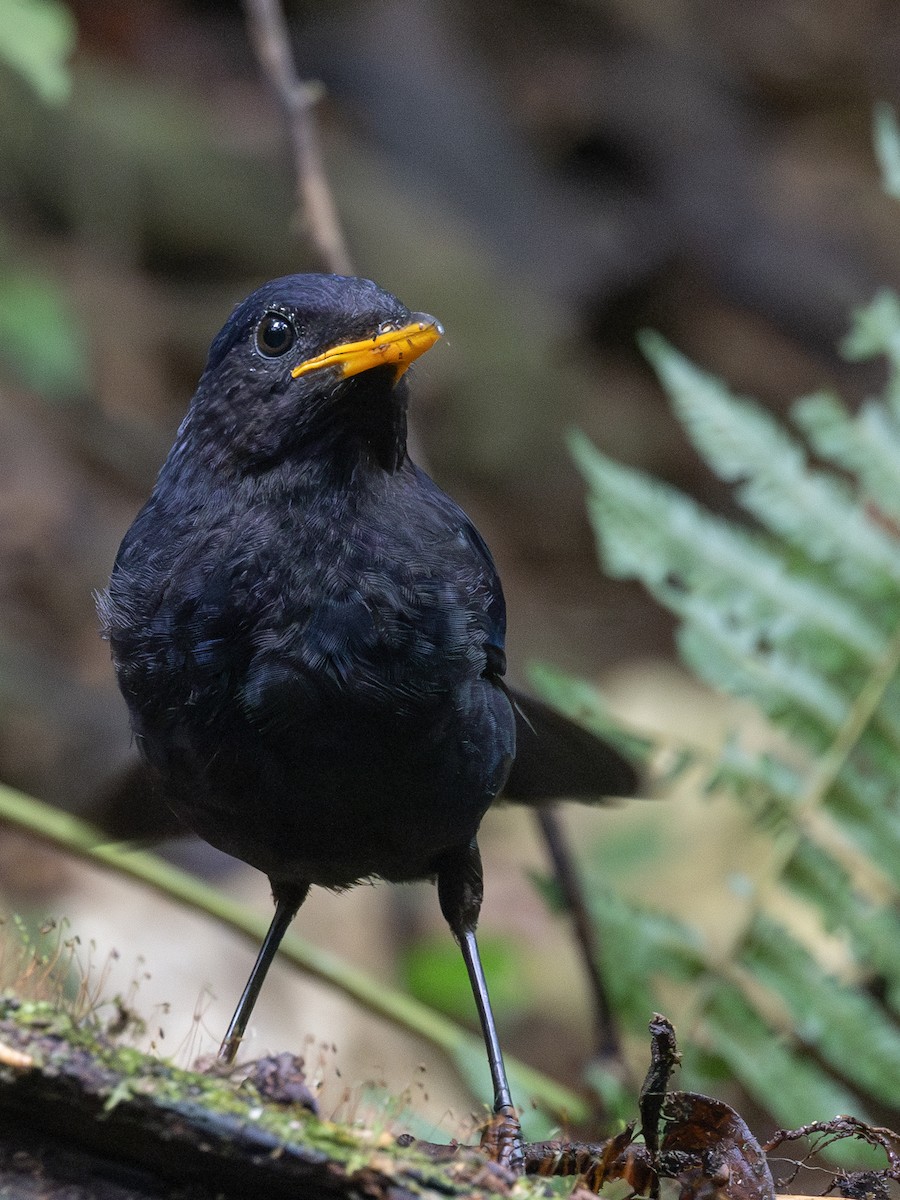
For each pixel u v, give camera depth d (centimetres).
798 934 1216
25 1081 474
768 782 908
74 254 2180
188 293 2244
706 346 2639
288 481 682
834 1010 871
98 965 1186
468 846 741
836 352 2681
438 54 2773
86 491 1773
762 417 952
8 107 2203
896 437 954
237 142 2394
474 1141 730
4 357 1875
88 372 1966
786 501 940
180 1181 486
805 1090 861
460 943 734
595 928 897
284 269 2312
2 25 992
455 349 2378
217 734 670
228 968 1223
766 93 3045
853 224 2839
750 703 926
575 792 892
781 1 3150
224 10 2722
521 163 2712
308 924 1346
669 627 2195
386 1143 497
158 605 673
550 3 2972
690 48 3059
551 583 2261
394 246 2430
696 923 1358
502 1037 1309
